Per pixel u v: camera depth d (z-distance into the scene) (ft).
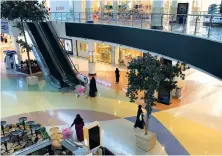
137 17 45.55
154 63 26.40
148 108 28.58
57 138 20.65
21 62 69.46
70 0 80.38
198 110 41.93
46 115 40.45
